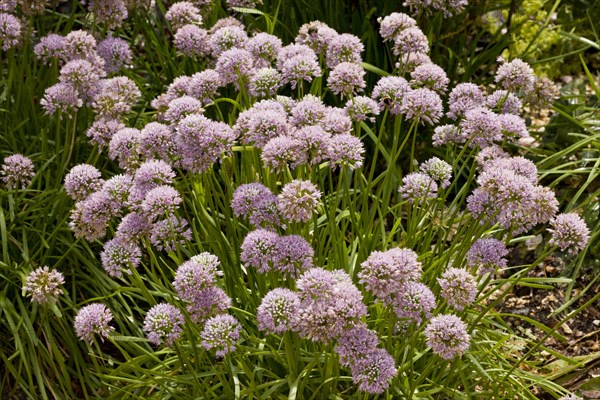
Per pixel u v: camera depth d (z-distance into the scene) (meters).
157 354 1.46
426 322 1.23
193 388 1.35
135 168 1.36
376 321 1.31
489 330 1.44
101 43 1.68
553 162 1.74
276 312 1.16
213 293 1.22
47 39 1.62
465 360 1.38
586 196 1.75
